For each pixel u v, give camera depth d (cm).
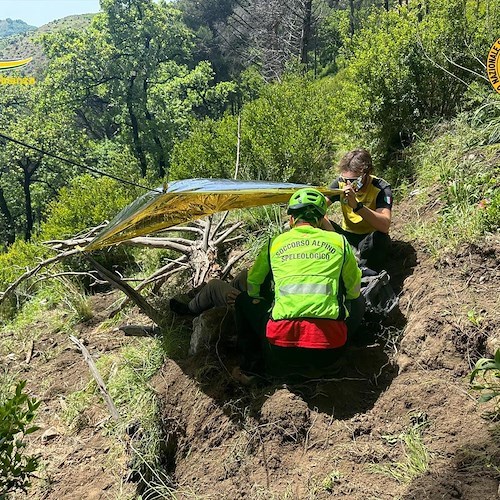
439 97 616
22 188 3581
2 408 254
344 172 424
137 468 335
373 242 418
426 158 560
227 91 4278
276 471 288
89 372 458
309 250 321
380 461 270
